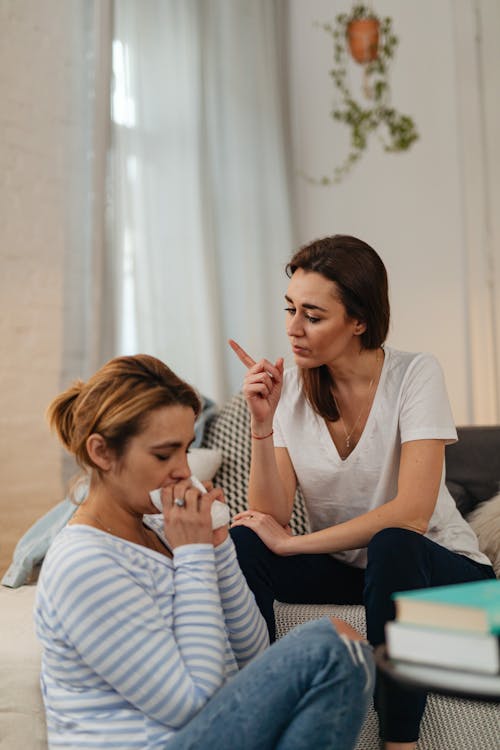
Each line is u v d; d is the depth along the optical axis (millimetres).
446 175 4434
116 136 3584
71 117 3412
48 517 2432
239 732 1192
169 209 3814
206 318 3914
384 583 1562
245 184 4273
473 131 4340
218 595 1354
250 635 1491
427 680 978
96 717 1278
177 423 1363
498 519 2268
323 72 4660
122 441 1350
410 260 4496
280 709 1190
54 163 3334
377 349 1969
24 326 3188
